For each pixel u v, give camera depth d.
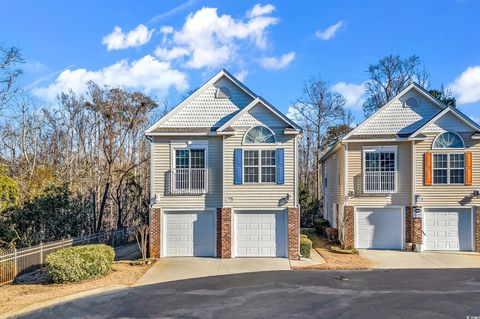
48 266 14.38
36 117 37.06
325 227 26.56
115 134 31.53
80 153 36.50
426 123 20.64
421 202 20.69
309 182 43.94
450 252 20.30
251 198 18.98
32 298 12.38
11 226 19.83
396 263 17.73
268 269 16.58
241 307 11.22
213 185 19.34
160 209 19.28
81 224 23.91
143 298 12.32
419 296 12.19
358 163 21.62
